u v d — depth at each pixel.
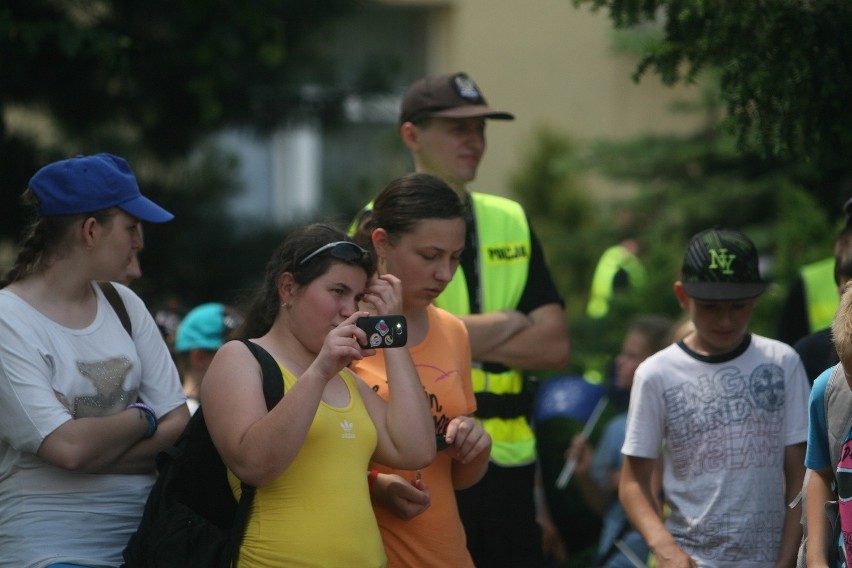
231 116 30.59
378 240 13.41
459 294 16.66
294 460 11.55
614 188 49.00
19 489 12.85
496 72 48.78
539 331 16.56
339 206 35.50
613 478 21.03
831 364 15.37
